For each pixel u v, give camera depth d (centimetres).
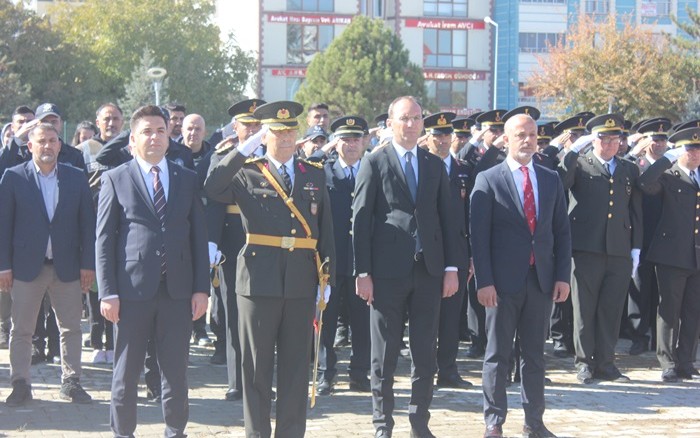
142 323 659
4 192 802
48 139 807
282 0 4891
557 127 1088
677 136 962
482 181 737
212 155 814
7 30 4081
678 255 954
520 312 728
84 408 806
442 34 5047
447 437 734
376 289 715
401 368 997
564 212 739
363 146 1050
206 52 4406
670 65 3531
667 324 962
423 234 709
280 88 4903
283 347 664
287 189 662
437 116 918
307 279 661
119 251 664
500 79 5119
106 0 4366
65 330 828
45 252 809
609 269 940
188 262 675
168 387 665
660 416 811
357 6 4947
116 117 991
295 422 668
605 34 3628
